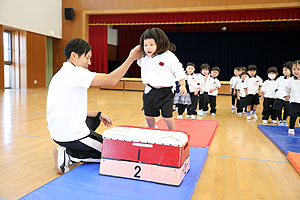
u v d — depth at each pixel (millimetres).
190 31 14430
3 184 1838
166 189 1732
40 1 10797
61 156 2033
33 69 10859
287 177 2094
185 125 4078
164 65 2299
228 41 14789
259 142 3201
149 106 2422
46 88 10781
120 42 15648
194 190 1820
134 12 10859
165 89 2369
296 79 3500
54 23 11617
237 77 6262
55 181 1808
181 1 10266
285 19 9492
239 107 5621
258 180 2021
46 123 3904
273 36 14188
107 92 10477
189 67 4973
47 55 12031
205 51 15164
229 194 1774
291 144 2939
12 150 2607
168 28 13930
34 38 10758
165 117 2406
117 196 1614
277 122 4668
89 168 2076
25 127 3617
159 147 1832
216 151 2789
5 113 4688
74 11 11727
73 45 1969
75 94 1973
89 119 2301
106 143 1958
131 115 4965
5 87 10438
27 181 1897
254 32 14398
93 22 11727
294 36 13930
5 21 9305
